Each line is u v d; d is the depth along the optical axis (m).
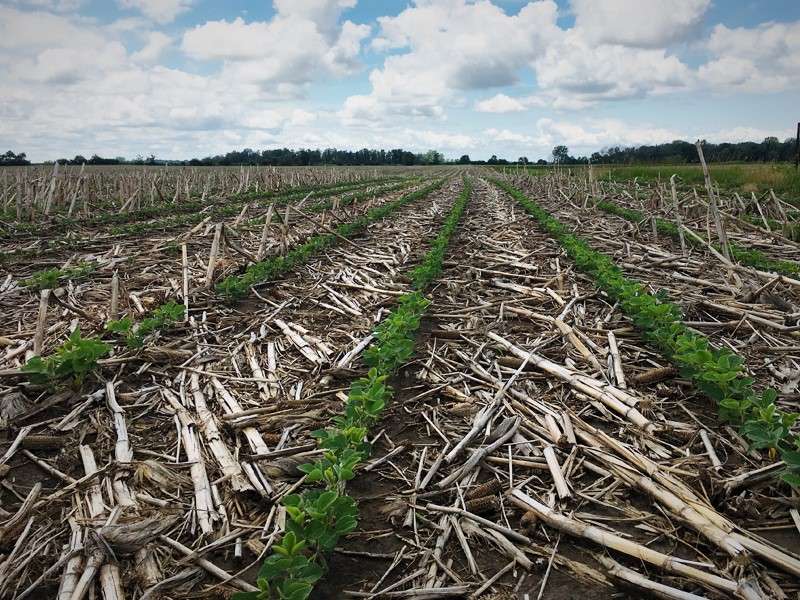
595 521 3.55
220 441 4.34
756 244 11.91
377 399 4.48
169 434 4.55
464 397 5.19
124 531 3.25
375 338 6.66
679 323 6.04
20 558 3.17
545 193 27.34
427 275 8.81
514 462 4.20
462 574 3.18
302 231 14.37
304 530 3.05
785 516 3.50
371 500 3.82
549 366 5.64
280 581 2.98
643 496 3.77
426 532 3.51
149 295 8.09
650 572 3.11
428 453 4.37
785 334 6.41
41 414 4.73
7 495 3.79
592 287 8.73
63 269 9.55
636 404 4.78
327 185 37.22
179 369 5.68
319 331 6.98
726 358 4.64
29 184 17.98
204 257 10.77
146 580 3.04
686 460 4.05
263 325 7.03
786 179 22.89
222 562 3.25
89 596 2.94
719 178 26.88
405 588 3.08
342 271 9.93
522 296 8.41
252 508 3.70
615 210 17.66
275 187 31.50
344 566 3.24
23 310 7.41
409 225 16.11
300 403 5.01
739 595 2.83
